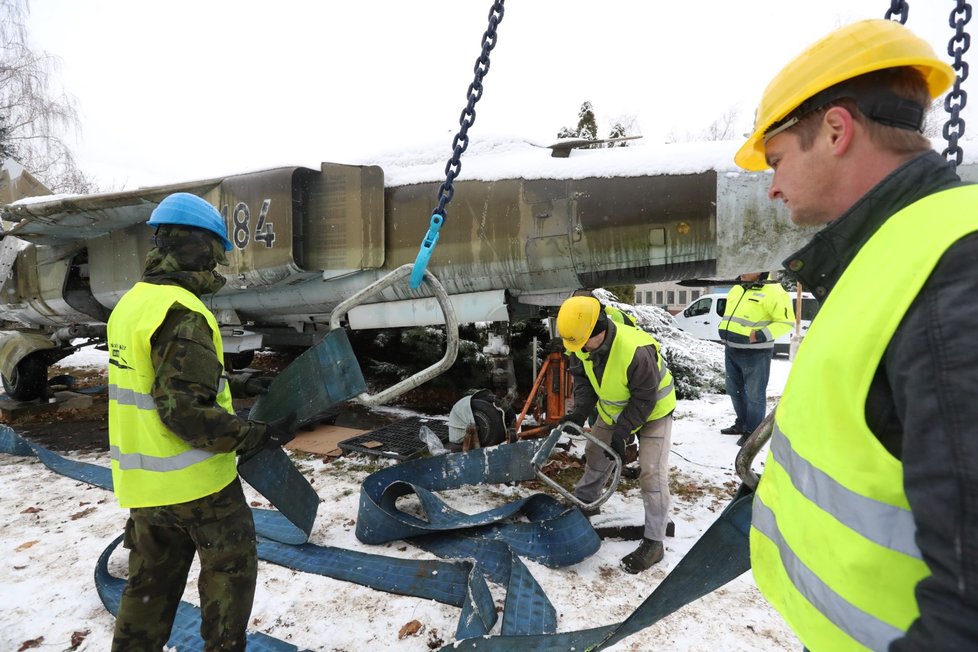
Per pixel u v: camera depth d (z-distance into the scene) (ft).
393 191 15.44
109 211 16.83
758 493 3.49
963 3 3.92
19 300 24.41
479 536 9.79
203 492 5.37
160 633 5.70
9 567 9.18
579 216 13.64
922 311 2.04
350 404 21.99
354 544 9.95
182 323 5.23
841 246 2.87
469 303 15.20
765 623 7.55
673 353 25.39
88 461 15.23
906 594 2.23
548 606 7.62
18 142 57.52
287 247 14.90
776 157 3.19
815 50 2.87
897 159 2.71
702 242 12.99
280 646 7.02
